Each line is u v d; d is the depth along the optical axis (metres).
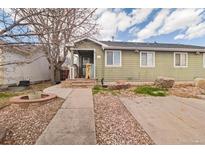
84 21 3.70
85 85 11.34
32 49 3.71
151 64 14.80
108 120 4.61
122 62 14.38
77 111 5.21
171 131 3.85
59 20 3.16
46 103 6.26
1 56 4.65
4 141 3.29
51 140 3.22
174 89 10.52
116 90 9.95
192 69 15.46
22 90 10.52
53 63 14.87
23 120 4.49
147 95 8.59
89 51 15.34
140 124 4.31
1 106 5.87
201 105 6.48
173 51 15.09
